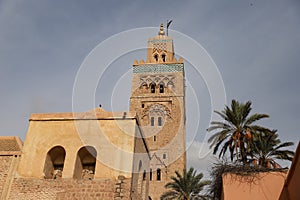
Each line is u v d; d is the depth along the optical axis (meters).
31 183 16.50
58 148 18.02
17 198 16.12
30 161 17.42
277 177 13.55
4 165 17.27
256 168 14.00
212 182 15.31
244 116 21.17
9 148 18.69
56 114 18.83
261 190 13.42
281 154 20.39
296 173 11.37
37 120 18.77
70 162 17.20
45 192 16.11
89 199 15.57
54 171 18.14
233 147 20.62
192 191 29.25
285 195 12.96
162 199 31.56
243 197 13.41
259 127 20.70
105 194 15.61
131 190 15.91
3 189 16.39
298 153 10.91
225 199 13.48
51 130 18.31
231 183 13.85
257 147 20.62
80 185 16.05
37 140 18.08
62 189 16.08
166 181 40.38
